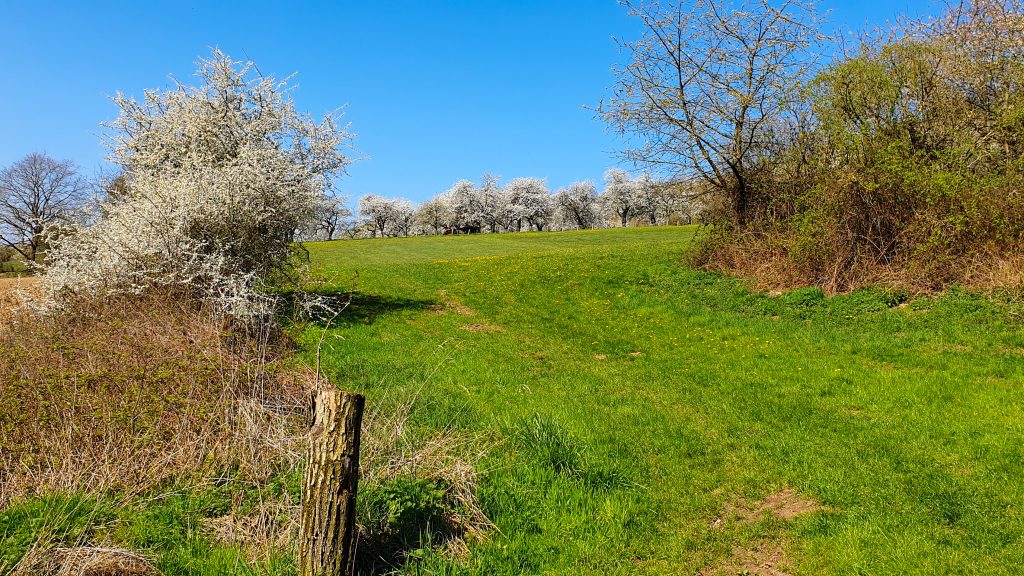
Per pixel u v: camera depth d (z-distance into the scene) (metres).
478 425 7.27
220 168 15.45
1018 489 5.10
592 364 10.96
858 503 5.20
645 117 19.61
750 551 4.66
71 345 7.15
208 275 12.12
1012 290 11.31
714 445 6.79
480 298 18.48
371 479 4.97
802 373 9.37
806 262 15.34
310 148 17.67
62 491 4.68
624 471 5.98
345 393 3.93
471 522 4.89
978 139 14.48
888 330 11.29
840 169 15.02
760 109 18.67
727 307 14.98
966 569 4.11
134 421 5.61
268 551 4.28
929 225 13.15
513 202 92.44
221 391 6.21
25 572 3.75
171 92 16.73
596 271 21.16
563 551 4.68
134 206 13.18
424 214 94.31
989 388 7.75
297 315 14.00
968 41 15.02
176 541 4.38
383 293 19.67
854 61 15.15
